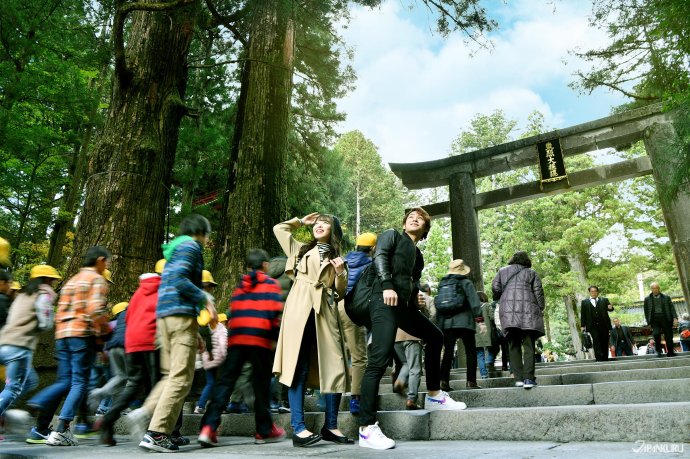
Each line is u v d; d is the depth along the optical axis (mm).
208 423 3445
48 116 11641
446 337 5965
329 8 8234
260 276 3922
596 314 9438
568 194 26031
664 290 26969
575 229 24391
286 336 3396
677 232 11609
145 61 8312
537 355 13422
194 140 12250
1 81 9797
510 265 5617
